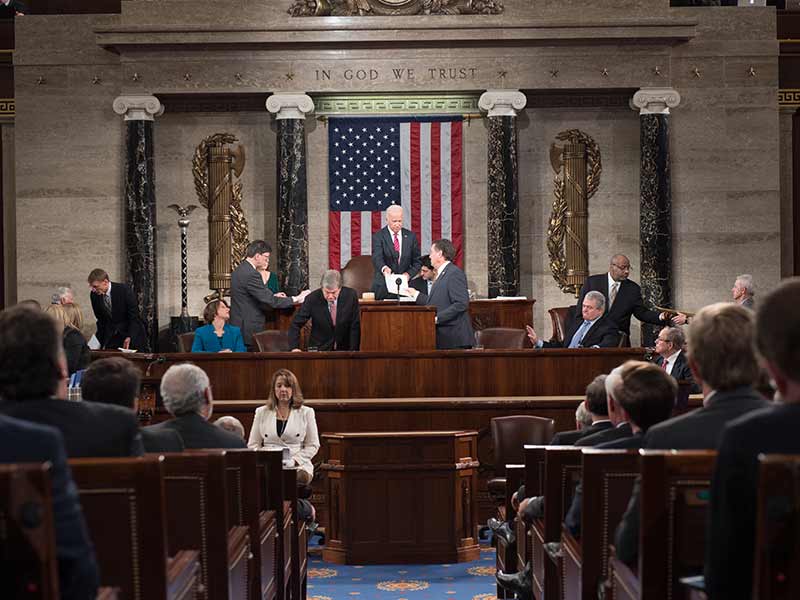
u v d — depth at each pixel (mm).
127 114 15797
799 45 16172
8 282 16656
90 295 15500
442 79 15805
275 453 6105
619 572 4035
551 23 15531
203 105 16500
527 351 11062
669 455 3414
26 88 16062
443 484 9281
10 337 3449
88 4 17328
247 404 10445
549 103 16484
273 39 15594
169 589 3572
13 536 2510
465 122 16312
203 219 16516
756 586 2547
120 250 16125
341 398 11031
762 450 2615
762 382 3729
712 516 2693
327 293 11992
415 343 11289
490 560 9352
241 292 14344
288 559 6578
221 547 4418
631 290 13312
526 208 16531
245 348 13172
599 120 16531
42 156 16094
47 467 2516
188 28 15555
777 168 16062
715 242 16125
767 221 16094
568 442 6305
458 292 12109
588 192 16516
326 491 9398
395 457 9281
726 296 16109
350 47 15773
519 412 10516
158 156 16500
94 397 4680
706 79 16016
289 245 15820
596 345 12375
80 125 16078
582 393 11070
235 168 16484
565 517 5258
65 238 16125
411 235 14211
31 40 16031
